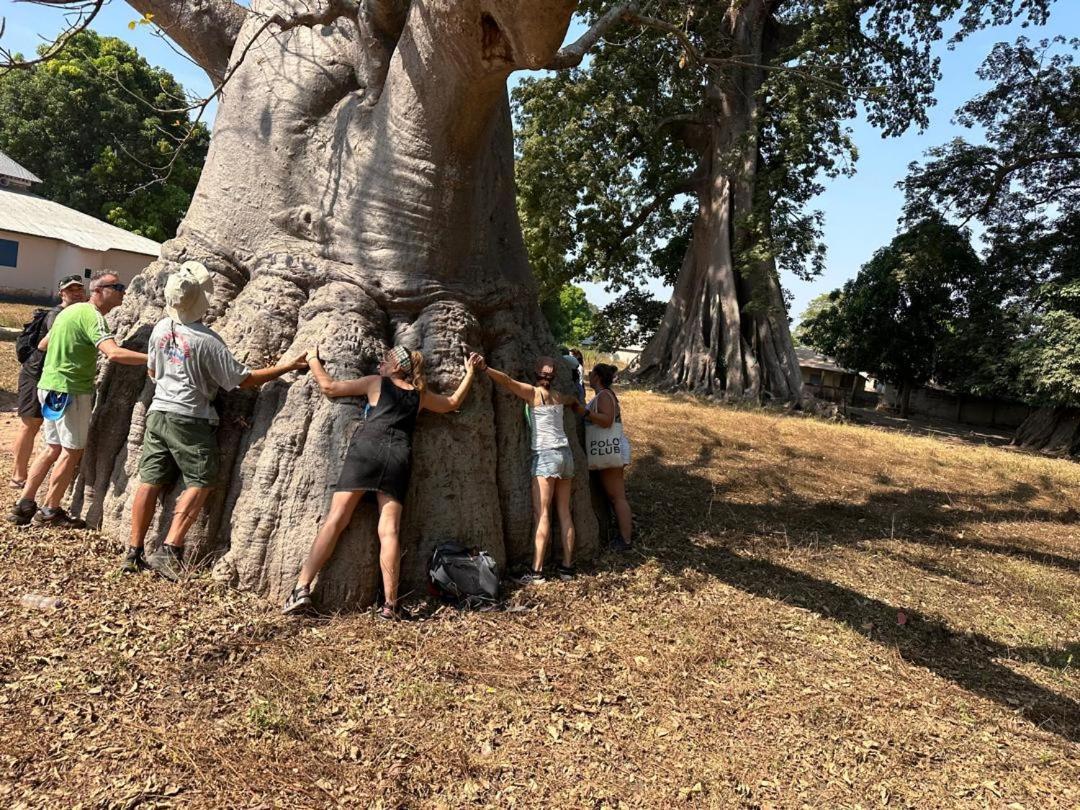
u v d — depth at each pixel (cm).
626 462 657
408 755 332
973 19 2214
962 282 2652
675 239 3022
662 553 668
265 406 508
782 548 736
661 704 400
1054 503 1156
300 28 590
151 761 308
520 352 616
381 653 418
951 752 385
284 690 370
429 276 560
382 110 539
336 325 517
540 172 2198
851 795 338
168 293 461
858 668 476
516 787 320
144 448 475
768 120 2367
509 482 579
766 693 426
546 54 423
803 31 2141
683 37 657
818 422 1927
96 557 491
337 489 462
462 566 497
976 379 2303
